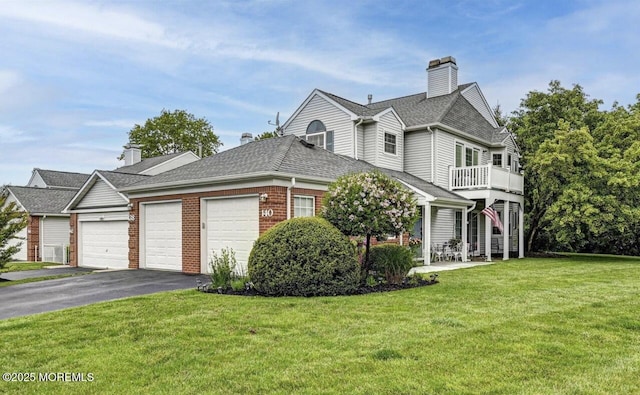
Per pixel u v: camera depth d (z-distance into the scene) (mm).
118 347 5449
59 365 4855
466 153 21328
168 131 46031
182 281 11672
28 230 25297
